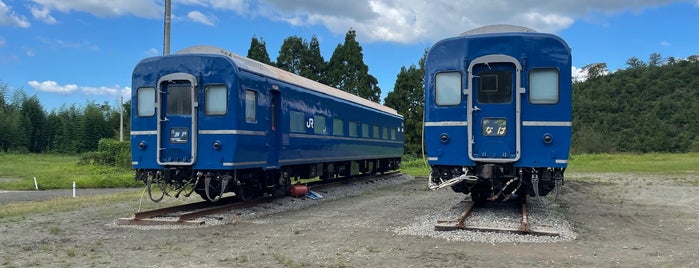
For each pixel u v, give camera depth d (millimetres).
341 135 18625
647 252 7594
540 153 9812
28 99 56219
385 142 24391
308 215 11828
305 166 16875
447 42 10422
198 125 11633
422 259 7141
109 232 9555
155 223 10258
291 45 40156
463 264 6844
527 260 7031
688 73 72938
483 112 10117
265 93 13047
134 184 24078
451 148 10305
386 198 15594
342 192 17125
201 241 8625
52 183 23109
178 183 12016
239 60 12266
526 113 9898
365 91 38625
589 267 6660
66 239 8875
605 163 40688
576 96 76188
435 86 10484
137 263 7074
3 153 50906
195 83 11609
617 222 10617
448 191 17484
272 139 13586
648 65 80188
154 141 11875
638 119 66500
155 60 12023
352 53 39531
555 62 9797
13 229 9984
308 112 15758
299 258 7270
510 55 9953
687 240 8633
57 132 56094
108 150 32375
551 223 9688
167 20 16531
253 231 9594
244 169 12703
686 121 63844
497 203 12594
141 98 12102
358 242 8383
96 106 55219
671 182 22391
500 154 9977
